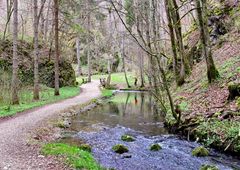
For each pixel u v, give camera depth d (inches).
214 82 693.9
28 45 1432.1
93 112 896.3
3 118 644.7
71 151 385.7
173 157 435.8
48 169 318.7
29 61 1357.0
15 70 816.3
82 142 522.3
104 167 381.7
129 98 1331.2
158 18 923.4
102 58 2610.7
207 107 578.6
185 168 389.7
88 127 663.1
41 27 1664.6
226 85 632.4
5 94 879.1
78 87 1552.7
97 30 2657.5
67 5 1515.7
